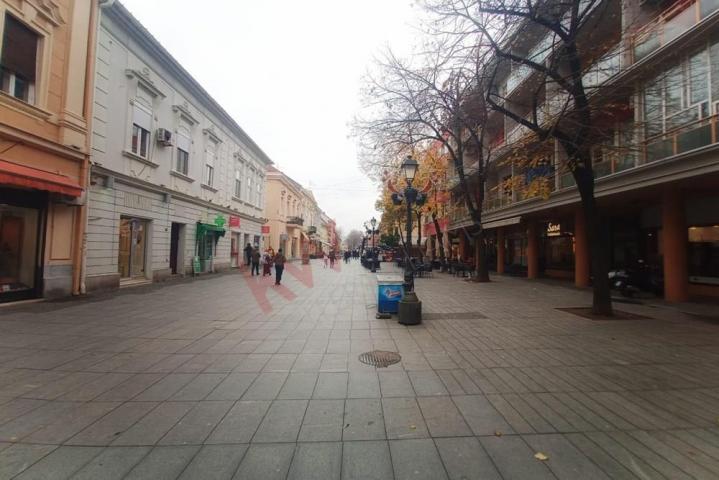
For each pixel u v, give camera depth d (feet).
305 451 9.12
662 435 10.09
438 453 9.09
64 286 33.53
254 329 22.43
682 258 35.22
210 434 9.91
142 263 46.75
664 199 35.94
